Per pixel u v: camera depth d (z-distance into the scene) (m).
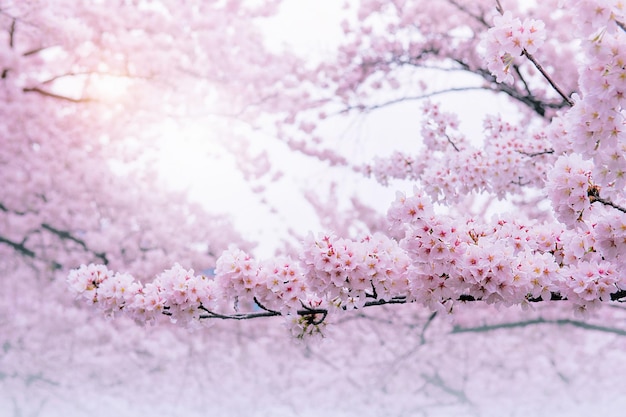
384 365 11.94
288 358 11.67
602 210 2.32
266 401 11.51
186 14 8.90
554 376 11.74
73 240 9.47
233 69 9.32
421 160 5.38
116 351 10.36
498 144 4.39
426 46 8.29
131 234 9.74
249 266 2.79
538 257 2.54
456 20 7.86
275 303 2.82
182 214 9.88
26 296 9.70
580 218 2.34
